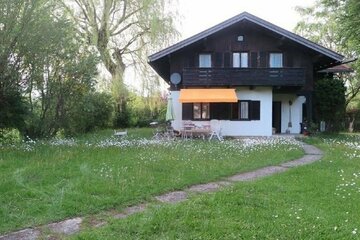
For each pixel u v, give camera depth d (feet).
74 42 64.64
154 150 48.19
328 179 30.68
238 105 84.69
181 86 85.10
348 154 46.85
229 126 84.43
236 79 82.38
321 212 21.45
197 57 85.20
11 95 57.16
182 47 82.07
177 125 84.79
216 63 85.30
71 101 67.72
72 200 23.67
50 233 18.72
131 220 20.03
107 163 36.81
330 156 45.47
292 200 24.02
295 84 81.92
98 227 19.48
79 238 17.65
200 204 22.93
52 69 63.21
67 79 64.64
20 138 62.54
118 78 101.40
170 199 25.25
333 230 18.63
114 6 103.35
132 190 26.30
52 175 30.71
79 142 57.93
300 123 89.56
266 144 58.08
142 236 17.93
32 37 53.78
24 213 21.21
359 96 135.13
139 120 120.88
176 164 36.86
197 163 37.93
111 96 105.70
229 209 21.86
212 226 19.03
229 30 85.35
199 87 84.53
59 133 73.41
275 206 22.66
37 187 26.63
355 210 22.04
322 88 100.12
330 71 100.42
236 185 28.14
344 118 120.98
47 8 56.18
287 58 85.40
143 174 31.45
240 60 85.71
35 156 41.01
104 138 68.95
